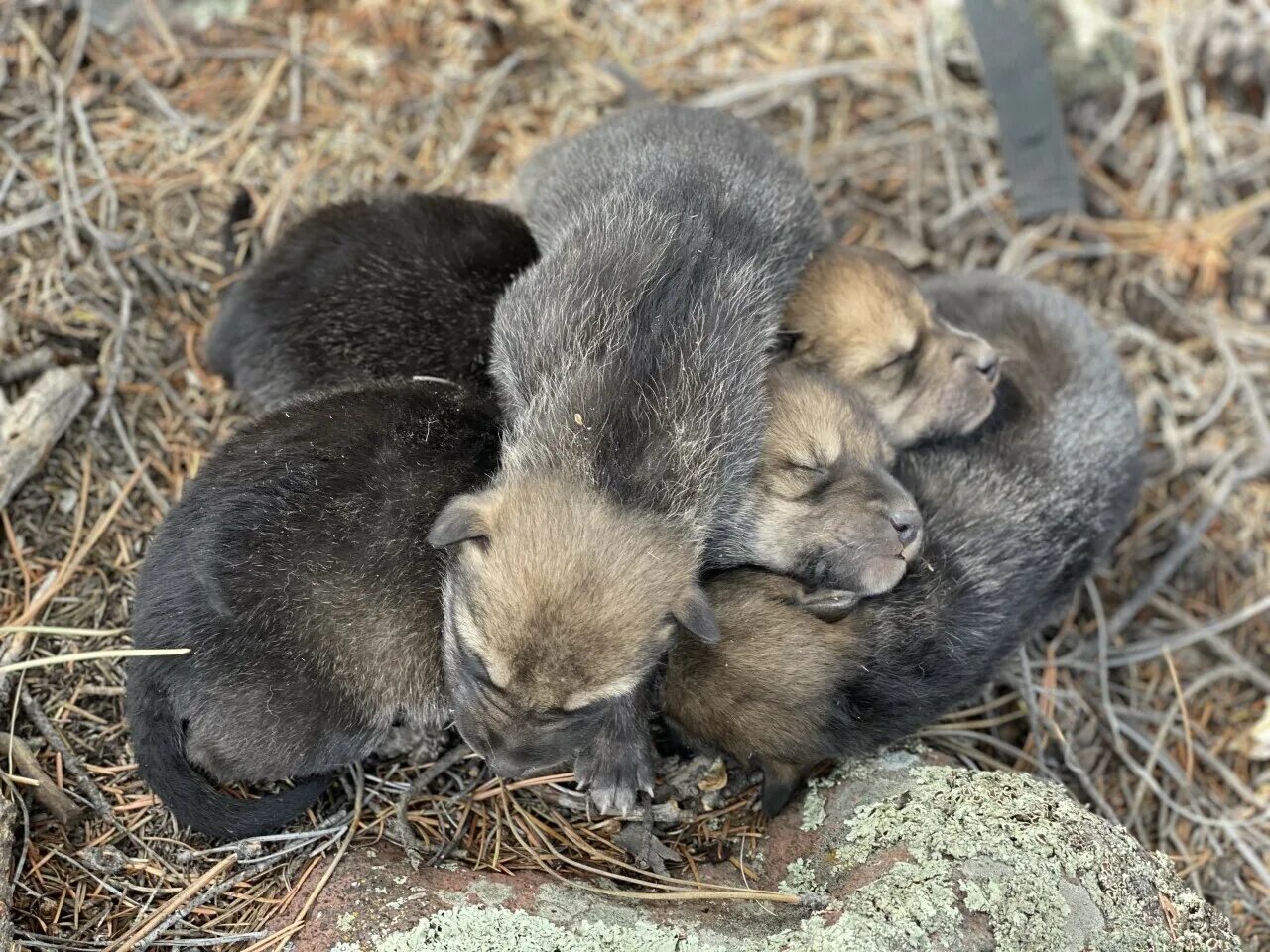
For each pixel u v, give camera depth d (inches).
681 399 31.1
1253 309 40.7
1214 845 34.3
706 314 32.0
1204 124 42.2
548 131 40.4
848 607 31.5
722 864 31.4
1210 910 30.2
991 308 36.4
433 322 33.4
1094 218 41.5
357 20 40.3
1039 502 33.9
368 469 31.0
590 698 29.0
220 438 34.7
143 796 31.4
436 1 40.6
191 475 34.2
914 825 30.3
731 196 34.0
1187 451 38.6
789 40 42.8
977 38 41.7
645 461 30.5
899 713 32.0
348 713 30.7
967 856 29.7
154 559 30.8
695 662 31.4
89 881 30.6
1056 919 29.1
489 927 29.3
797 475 32.4
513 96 40.8
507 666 28.9
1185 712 35.0
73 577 32.9
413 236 33.9
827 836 31.0
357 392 31.8
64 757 31.3
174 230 36.8
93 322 35.1
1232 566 37.7
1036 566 33.6
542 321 32.2
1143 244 40.9
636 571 29.4
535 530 29.6
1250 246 41.2
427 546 30.8
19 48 37.6
